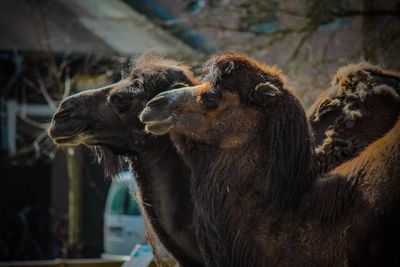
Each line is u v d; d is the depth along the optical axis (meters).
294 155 8.82
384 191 8.32
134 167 10.59
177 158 10.27
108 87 10.71
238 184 8.94
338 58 21.41
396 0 21.64
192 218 10.11
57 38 32.94
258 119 8.97
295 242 8.73
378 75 10.34
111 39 31.45
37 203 36.81
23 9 34.56
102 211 35.00
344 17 21.39
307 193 8.84
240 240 8.90
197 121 9.00
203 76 9.73
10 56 33.53
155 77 10.42
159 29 27.30
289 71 21.67
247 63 9.13
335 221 8.62
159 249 10.83
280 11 22.36
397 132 8.57
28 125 34.19
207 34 27.66
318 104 10.64
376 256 8.32
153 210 10.45
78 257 27.17
